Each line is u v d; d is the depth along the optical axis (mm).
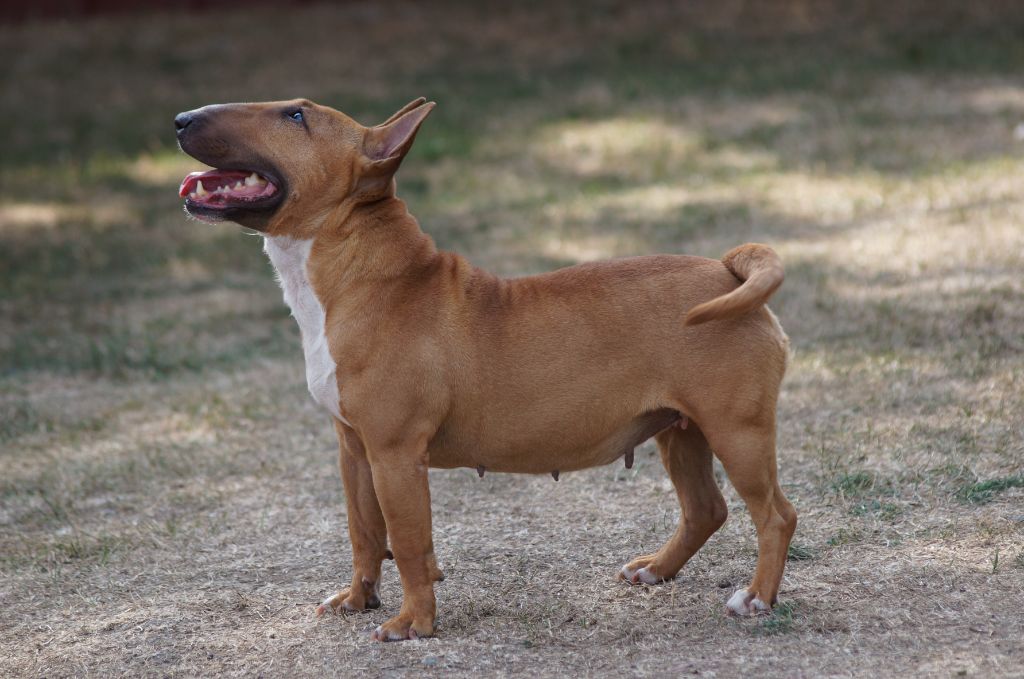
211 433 8797
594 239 13391
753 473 5324
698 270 5469
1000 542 5980
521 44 23125
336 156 5410
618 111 19016
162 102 21516
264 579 6395
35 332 11805
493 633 5555
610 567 6262
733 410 5270
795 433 7770
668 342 5320
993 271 10453
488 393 5379
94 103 21828
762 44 21406
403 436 5355
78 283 13539
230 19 25578
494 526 6895
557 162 17047
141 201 17000
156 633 5785
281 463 8109
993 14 20875
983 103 16766
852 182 14211
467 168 17203
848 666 4930
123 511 7504
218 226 15672
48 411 9523
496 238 13844
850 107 17531
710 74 20219
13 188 17859
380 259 5434
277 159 5359
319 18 25297
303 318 5531
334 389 5430
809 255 11750
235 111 5410
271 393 9555
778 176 14969
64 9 26047
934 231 11859
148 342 11188
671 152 16766
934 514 6402
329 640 5582
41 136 20391
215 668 5406
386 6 25719
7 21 25984
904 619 5320
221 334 11359
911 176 14039
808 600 5602
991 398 7875
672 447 5867
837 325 9703
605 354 5359
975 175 13578
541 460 5539
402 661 5297
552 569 6285
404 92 20984
